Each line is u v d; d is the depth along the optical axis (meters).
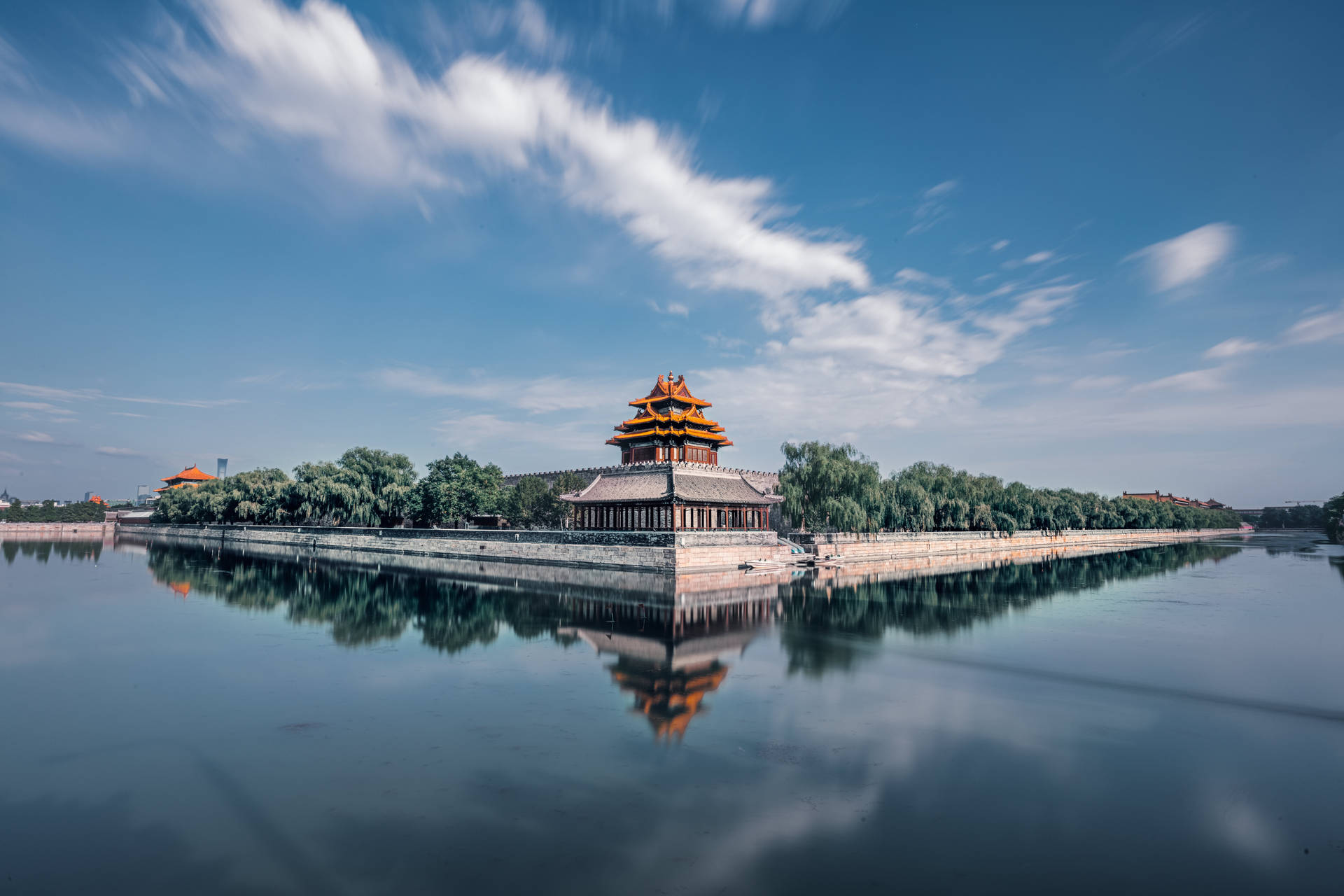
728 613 53.41
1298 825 19.42
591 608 55.19
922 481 130.12
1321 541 186.50
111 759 23.64
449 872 16.70
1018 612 55.12
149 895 15.80
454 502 115.31
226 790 21.17
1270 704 30.42
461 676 34.31
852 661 37.78
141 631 45.34
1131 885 16.36
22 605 56.53
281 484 133.62
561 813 19.70
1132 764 23.64
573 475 123.19
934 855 17.61
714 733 26.16
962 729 26.83
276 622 48.69
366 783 21.69
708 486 89.25
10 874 16.64
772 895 15.80
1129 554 128.75
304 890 15.99
